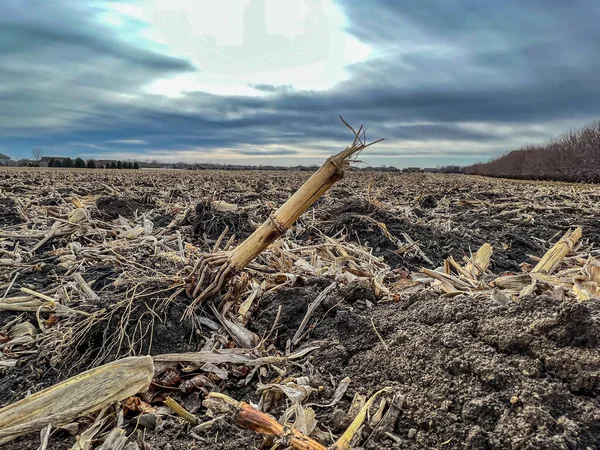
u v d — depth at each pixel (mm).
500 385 1812
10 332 3258
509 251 6785
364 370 2270
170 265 4879
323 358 2451
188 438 1914
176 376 2326
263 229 2949
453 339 2137
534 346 1944
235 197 13023
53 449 1878
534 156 65625
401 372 2113
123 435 1889
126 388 2008
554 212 10398
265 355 2549
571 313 1961
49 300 3691
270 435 1788
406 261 6004
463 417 1745
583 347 1887
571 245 4211
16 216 8102
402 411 1909
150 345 2549
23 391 2418
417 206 10102
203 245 6508
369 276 3912
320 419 2014
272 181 23734
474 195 14805
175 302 2895
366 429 1875
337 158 2844
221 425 1946
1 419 1801
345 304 3066
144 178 25203
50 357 2680
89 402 1923
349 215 7438
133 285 3148
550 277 3352
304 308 3008
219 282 2926
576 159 50594
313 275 4059
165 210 9453
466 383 1889
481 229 8320
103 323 2676
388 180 27219
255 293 3307
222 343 2688
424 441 1738
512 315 2215
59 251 5688
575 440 1526
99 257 5367
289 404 2121
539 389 1733
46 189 14141
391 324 2535
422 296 2867
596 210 10281
